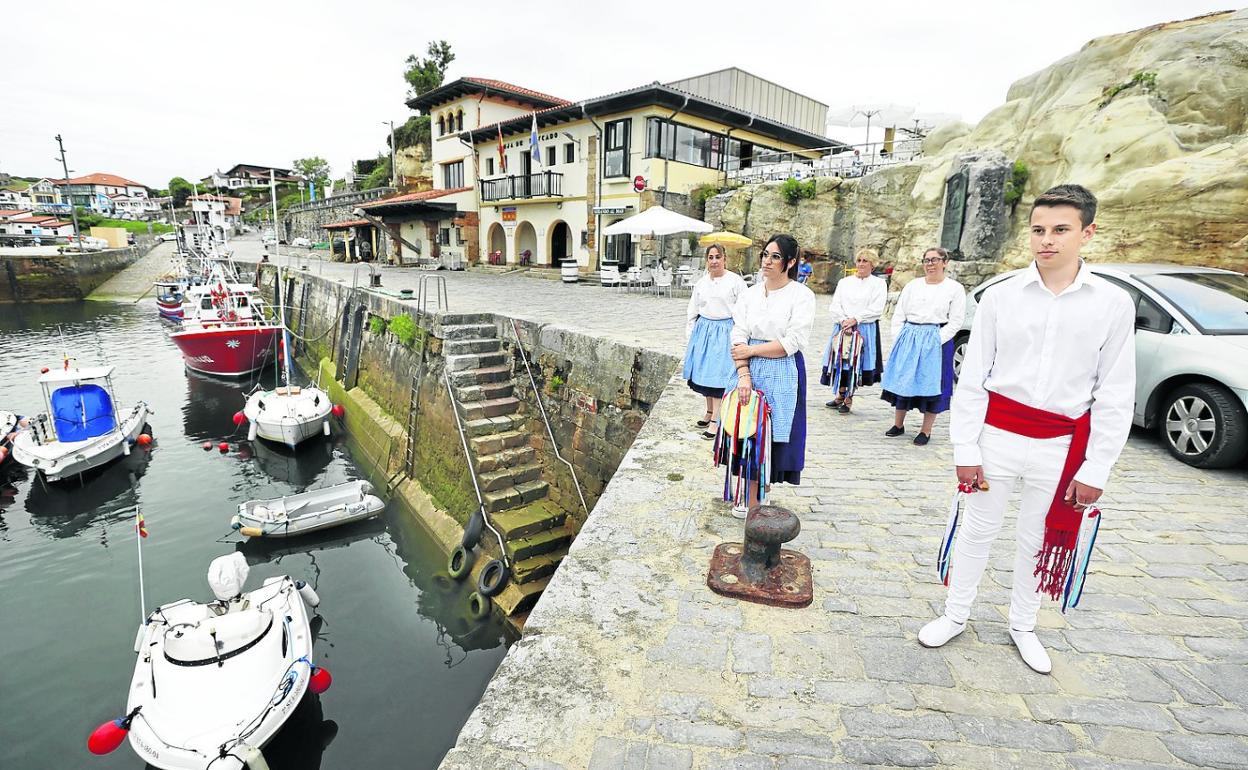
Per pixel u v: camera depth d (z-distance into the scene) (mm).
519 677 2561
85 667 8547
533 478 10641
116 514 12930
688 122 23547
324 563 10812
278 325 25531
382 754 6988
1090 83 11609
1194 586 3318
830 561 3555
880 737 2254
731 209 21609
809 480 4879
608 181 23766
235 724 6227
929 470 5129
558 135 25875
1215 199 8031
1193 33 10203
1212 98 9336
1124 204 8938
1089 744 2225
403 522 12016
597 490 9625
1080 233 2223
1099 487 2277
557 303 16234
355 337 18875
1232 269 7977
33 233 65438
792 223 19969
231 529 12320
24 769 6922
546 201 26359
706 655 2699
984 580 3387
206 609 7707
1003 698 2455
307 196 72312
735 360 3646
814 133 31094
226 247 37844
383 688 7902
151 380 23750
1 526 12453
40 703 7887
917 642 2803
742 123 25188
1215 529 4000
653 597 3129
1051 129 11508
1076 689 2510
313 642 8758
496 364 12109
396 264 35625
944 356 5613
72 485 14328
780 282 3533
